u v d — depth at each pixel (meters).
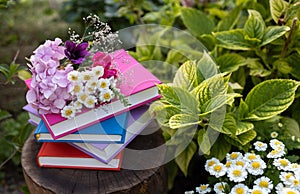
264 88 1.24
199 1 1.79
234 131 1.19
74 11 2.09
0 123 1.82
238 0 1.64
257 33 1.35
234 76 1.45
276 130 1.29
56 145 1.17
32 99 1.09
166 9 1.83
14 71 1.41
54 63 1.08
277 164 1.12
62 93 1.08
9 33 2.08
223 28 1.56
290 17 1.34
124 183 1.12
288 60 1.38
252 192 1.08
